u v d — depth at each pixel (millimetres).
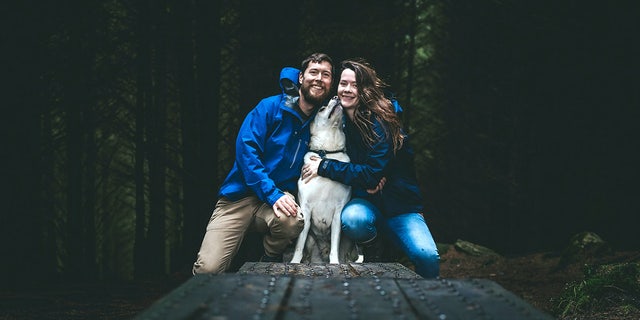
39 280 9859
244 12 10734
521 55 14648
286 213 4531
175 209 15969
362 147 4852
